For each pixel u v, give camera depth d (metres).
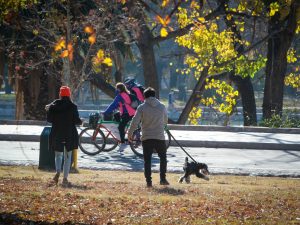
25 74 35.78
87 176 16.58
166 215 10.45
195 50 37.22
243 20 38.22
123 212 10.62
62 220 9.80
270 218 10.45
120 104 21.27
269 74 38.41
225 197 12.85
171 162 20.28
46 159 17.86
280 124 31.30
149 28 39.97
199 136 25.59
